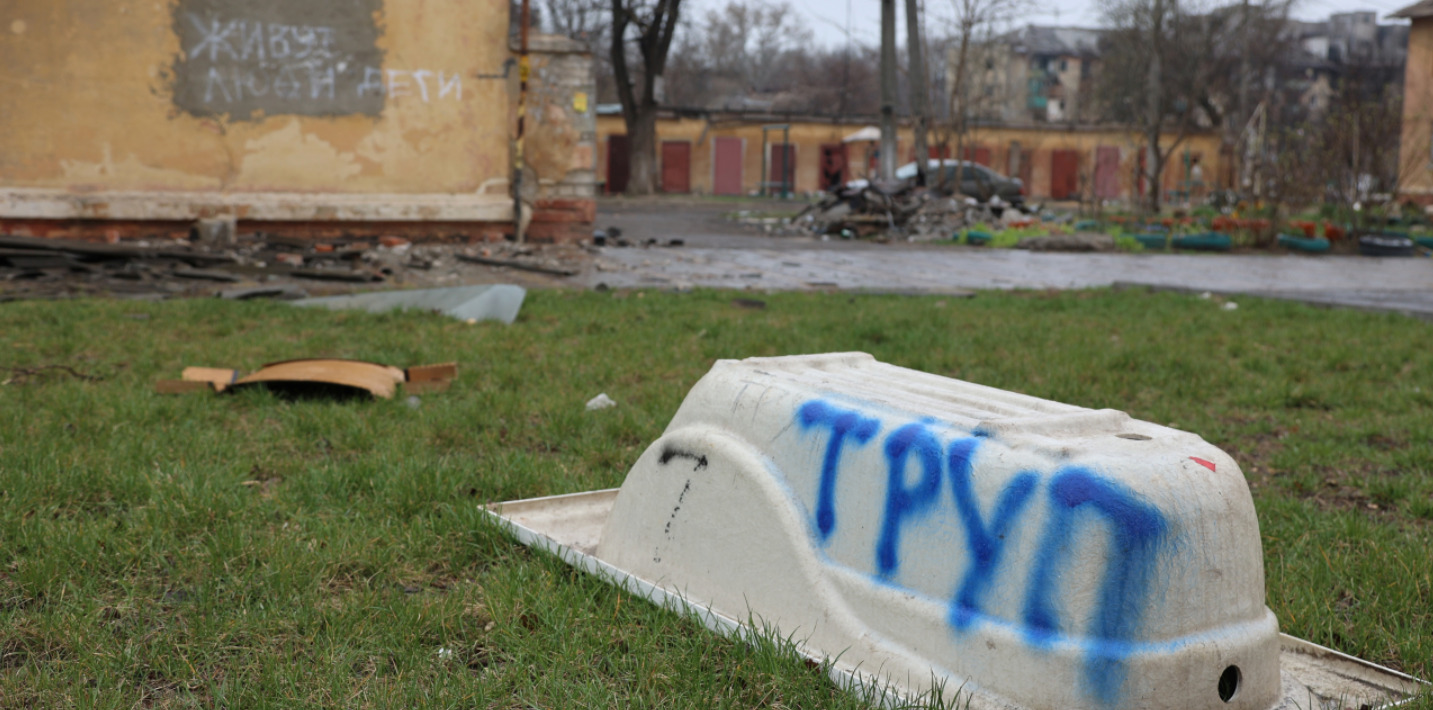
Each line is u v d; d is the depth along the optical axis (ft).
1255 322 28.81
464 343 21.77
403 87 46.68
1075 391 18.66
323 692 7.14
